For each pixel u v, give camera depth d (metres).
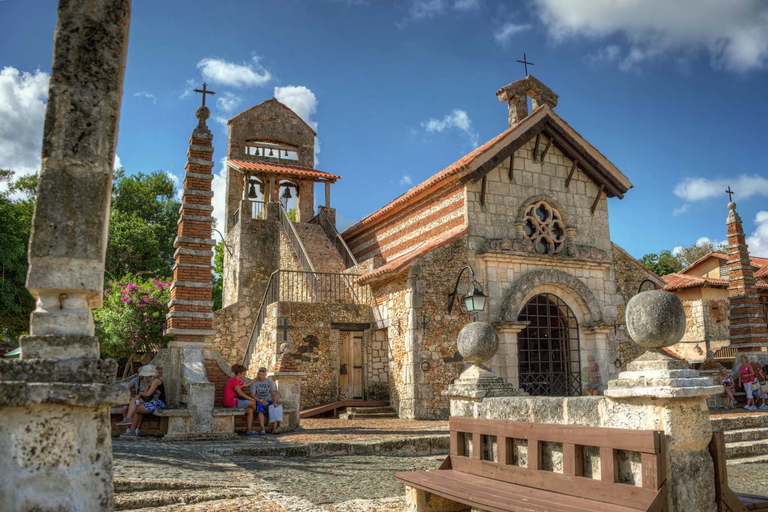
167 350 13.28
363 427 14.91
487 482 5.39
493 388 6.58
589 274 21.73
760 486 9.14
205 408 11.91
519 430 5.24
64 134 3.44
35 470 3.03
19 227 28.50
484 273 19.78
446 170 21.86
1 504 2.97
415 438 11.69
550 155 22.12
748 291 22.44
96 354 3.29
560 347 20.97
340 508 6.34
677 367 4.28
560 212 21.86
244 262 26.27
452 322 18.83
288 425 13.66
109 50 3.59
